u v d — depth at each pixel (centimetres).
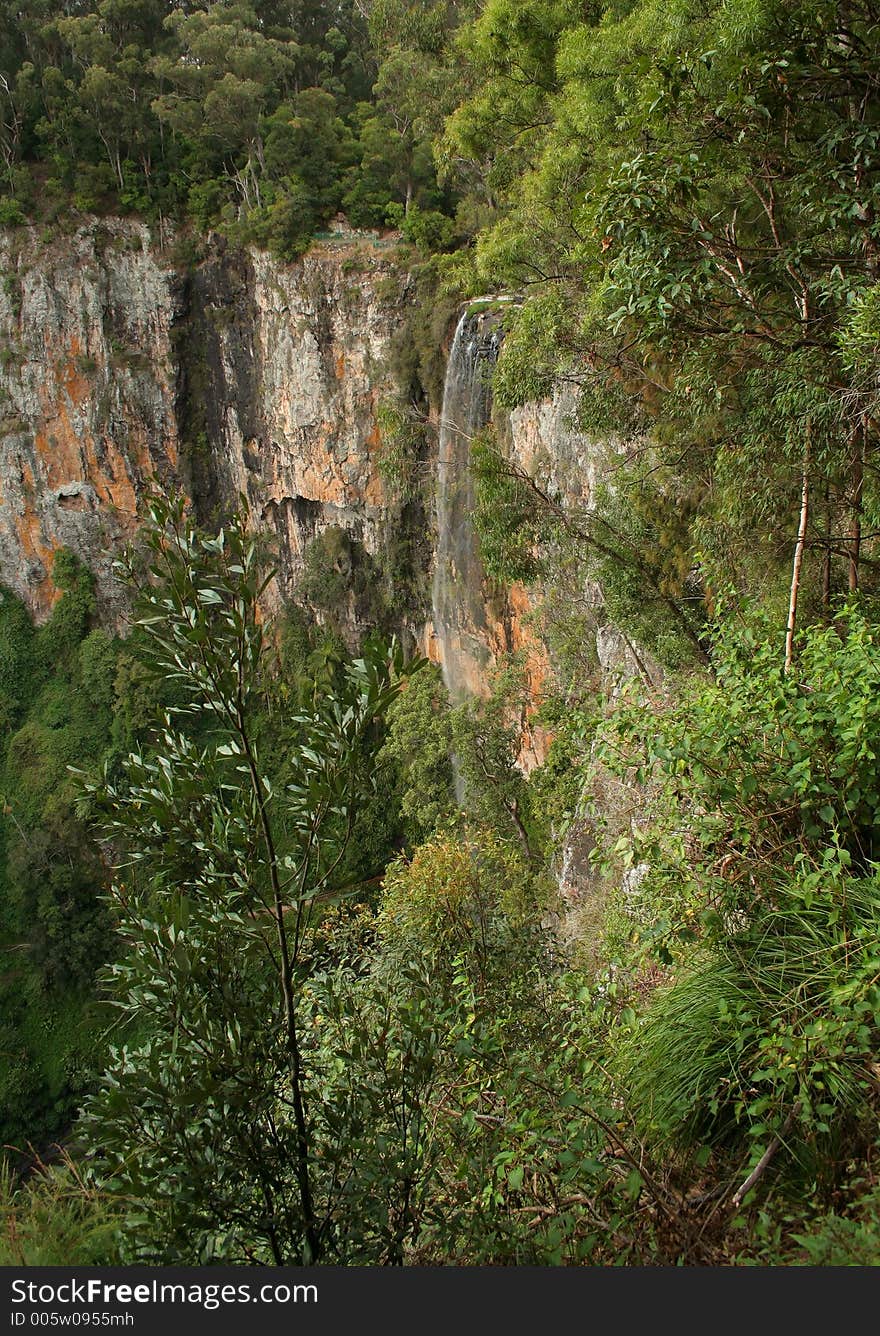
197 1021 344
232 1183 354
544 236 1294
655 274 689
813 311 777
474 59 1609
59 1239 369
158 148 4575
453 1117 481
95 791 366
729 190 860
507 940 772
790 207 780
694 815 525
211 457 4850
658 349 852
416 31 2055
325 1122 395
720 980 455
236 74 4206
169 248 4547
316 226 4266
